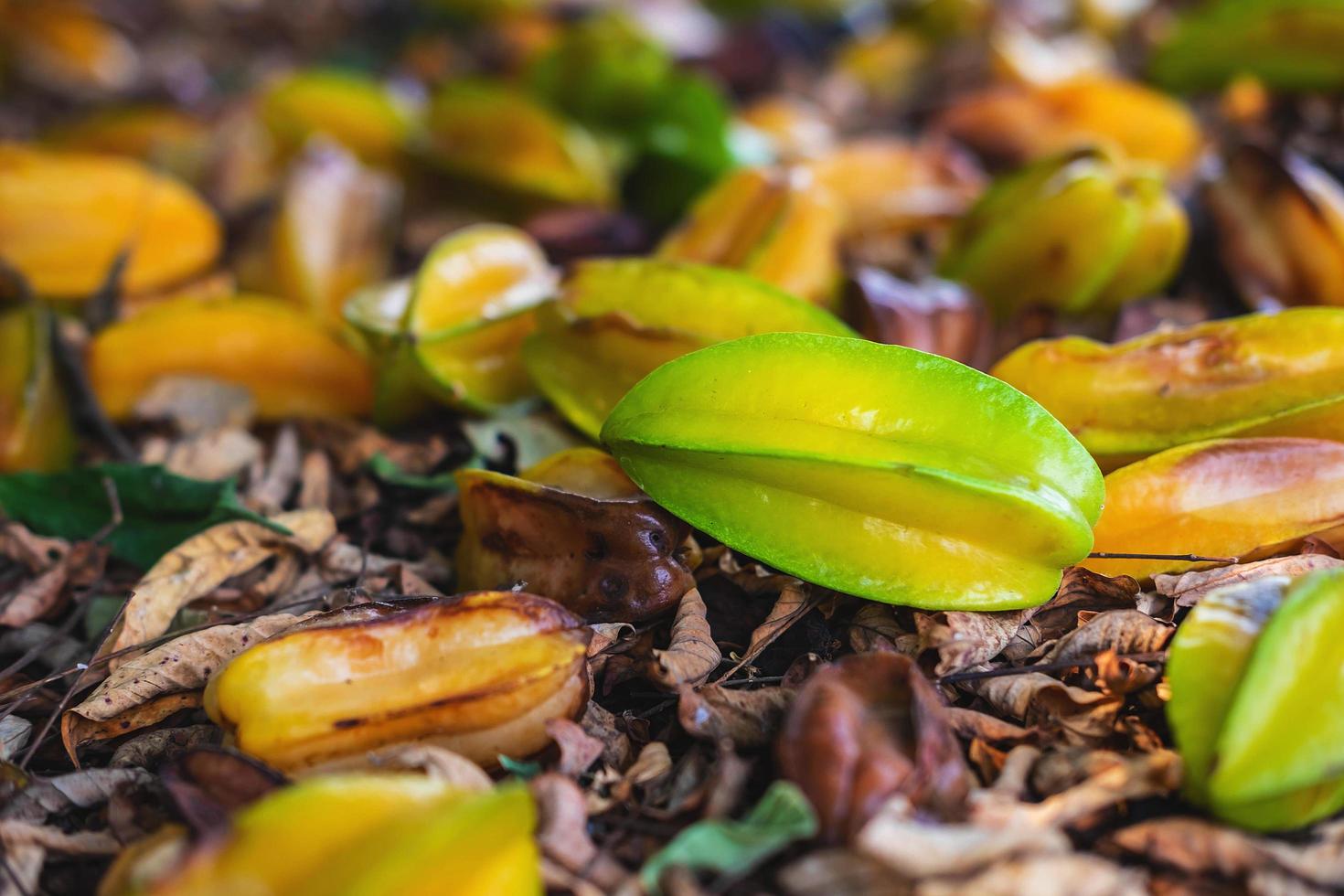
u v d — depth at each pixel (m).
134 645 0.43
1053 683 0.39
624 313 0.46
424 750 0.38
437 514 0.47
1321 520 0.42
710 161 0.61
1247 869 0.36
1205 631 0.38
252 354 0.52
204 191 0.66
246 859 0.34
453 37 1.00
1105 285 0.52
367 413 0.53
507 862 0.35
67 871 0.38
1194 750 0.36
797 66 0.87
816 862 0.35
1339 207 0.52
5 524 0.47
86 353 0.52
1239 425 0.43
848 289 0.51
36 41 0.93
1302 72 0.62
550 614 0.39
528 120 0.62
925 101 0.80
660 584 0.41
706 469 0.40
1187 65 0.67
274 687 0.38
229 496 0.46
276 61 1.06
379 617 0.39
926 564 0.40
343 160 0.61
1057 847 0.35
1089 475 0.40
